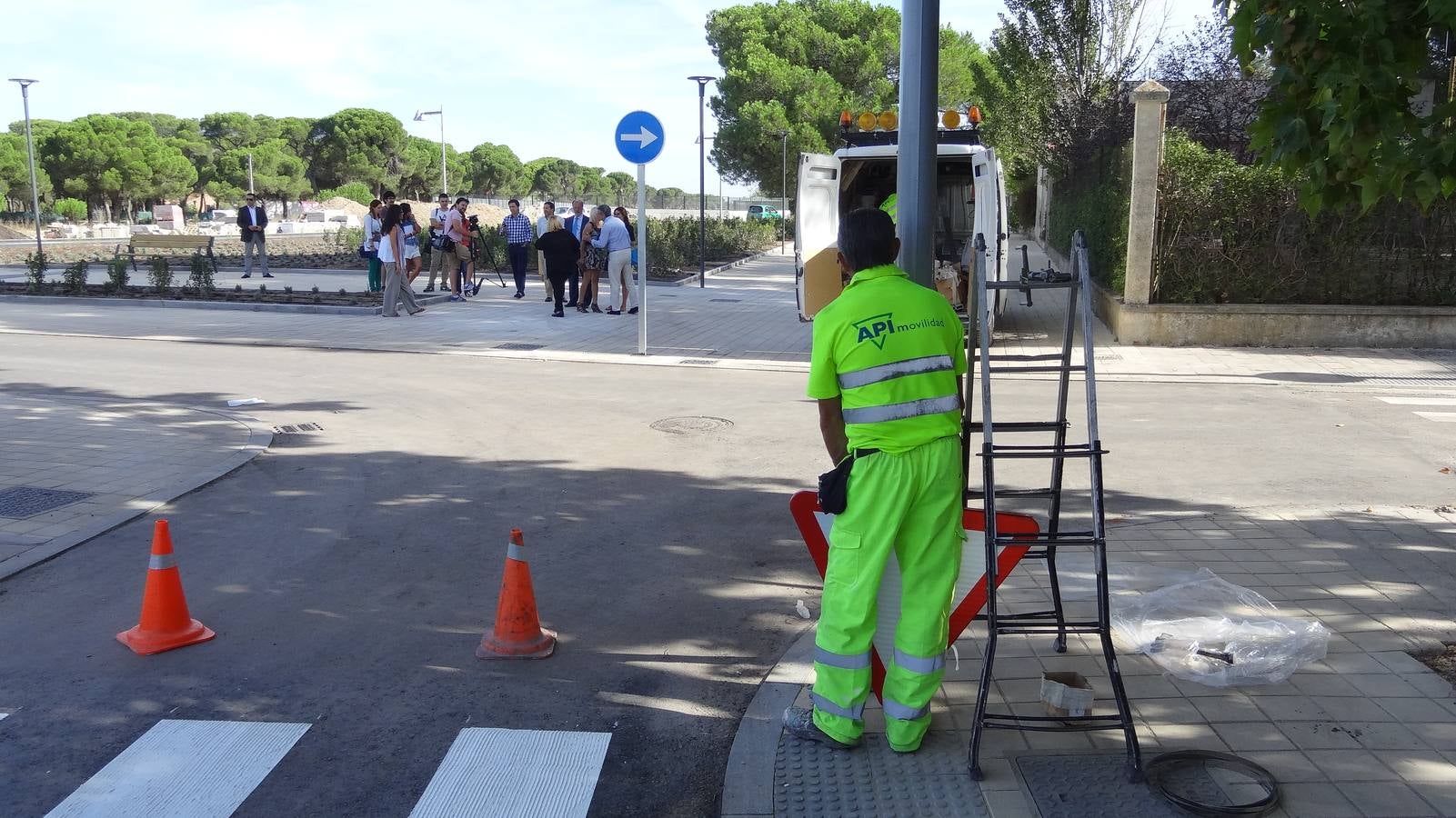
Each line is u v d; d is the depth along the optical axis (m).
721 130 51.97
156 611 4.88
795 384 11.80
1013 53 24.58
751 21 52.41
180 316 17.11
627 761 3.95
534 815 3.59
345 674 4.64
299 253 34.00
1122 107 20.89
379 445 8.75
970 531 4.01
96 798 3.65
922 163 4.52
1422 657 4.57
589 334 15.47
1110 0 21.88
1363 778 3.62
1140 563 5.86
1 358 13.02
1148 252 14.30
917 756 3.84
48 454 8.22
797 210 14.72
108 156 73.00
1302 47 3.87
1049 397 10.96
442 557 6.12
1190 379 12.01
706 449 8.70
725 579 5.82
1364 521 6.64
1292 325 14.09
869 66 50.94
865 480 3.64
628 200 105.31
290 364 12.85
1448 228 13.76
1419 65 3.96
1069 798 3.52
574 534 6.56
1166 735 3.93
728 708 4.38
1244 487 7.58
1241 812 3.37
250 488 7.47
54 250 38.75
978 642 4.83
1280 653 4.59
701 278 23.67
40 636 5.00
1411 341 13.92
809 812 3.52
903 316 3.66
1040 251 32.44
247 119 94.81
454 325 16.28
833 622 3.77
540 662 4.80
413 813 3.59
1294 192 13.84
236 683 4.55
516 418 9.87
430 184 100.62
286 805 3.63
